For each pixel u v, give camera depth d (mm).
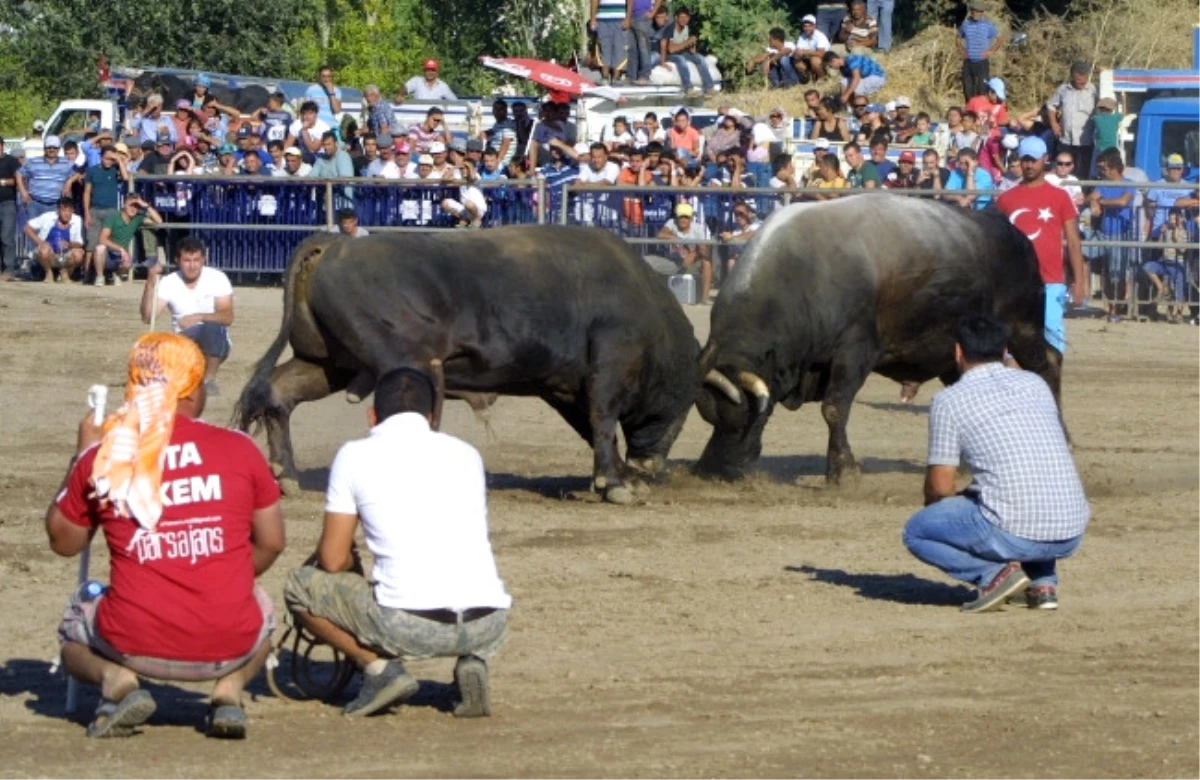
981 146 41375
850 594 15828
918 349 21703
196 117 44500
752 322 20812
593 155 39000
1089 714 12172
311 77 75000
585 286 19938
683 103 48031
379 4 77188
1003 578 15023
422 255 19281
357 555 12008
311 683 12422
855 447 24969
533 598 15523
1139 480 22266
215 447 11164
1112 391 29656
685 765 10969
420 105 49531
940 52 50625
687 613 15047
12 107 73750
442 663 13547
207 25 72312
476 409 20531
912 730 11766
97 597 11422
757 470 22859
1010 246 22156
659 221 37438
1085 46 51375
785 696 12594
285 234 39844
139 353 11148
